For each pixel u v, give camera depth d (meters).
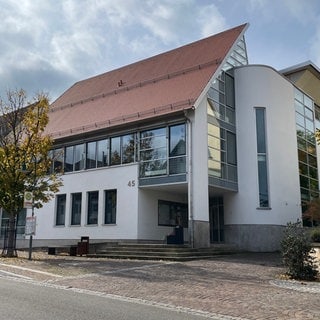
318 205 25.06
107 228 24.20
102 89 30.98
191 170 21.77
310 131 31.05
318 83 33.91
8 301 9.13
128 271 14.80
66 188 26.69
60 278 13.27
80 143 26.73
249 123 25.81
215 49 26.81
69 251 22.75
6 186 19.70
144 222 23.39
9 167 19.92
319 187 30.67
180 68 26.73
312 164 30.47
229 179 24.78
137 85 28.00
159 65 29.09
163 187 23.31
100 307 8.91
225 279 13.20
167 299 10.11
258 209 24.88
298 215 26.97
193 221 21.47
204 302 9.80
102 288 11.53
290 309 9.11
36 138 20.52
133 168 23.77
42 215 27.59
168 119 22.95
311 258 13.88
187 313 8.71
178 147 22.48
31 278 13.22
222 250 22.38
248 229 24.69
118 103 27.17
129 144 24.41
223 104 25.33
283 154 26.70
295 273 13.68
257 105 26.06
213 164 23.59
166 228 24.77
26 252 24.02
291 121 28.25
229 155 25.16
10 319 7.43
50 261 18.08
